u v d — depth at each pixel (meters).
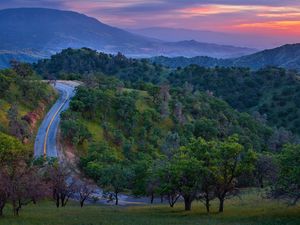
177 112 185.75
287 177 52.00
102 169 95.25
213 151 59.09
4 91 145.75
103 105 163.88
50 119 148.38
